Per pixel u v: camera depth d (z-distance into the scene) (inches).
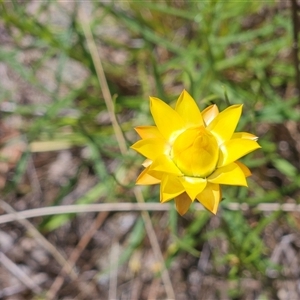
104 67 10.9
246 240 8.7
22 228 10.8
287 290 9.9
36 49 11.4
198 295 10.1
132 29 11.0
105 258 10.6
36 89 11.4
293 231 10.0
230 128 6.4
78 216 10.9
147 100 10.2
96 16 11.2
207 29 9.6
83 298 10.4
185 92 6.5
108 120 11.0
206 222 10.1
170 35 11.3
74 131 10.4
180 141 6.3
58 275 10.4
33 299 10.4
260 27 11.0
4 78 11.5
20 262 10.7
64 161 11.2
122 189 10.1
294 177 9.6
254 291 9.9
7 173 11.0
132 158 9.3
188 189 6.1
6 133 11.0
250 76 10.6
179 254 10.3
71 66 11.5
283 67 10.2
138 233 9.6
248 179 9.9
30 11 11.6
